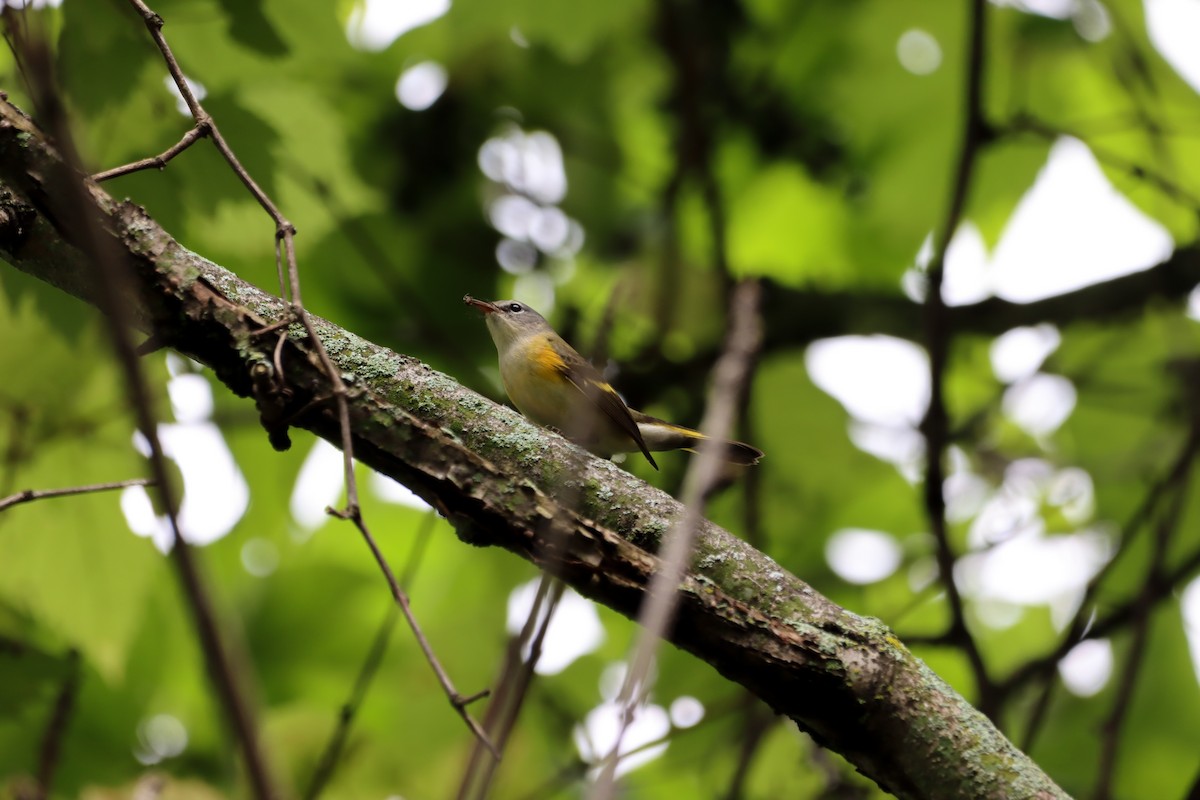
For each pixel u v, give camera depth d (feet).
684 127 30.63
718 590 15.05
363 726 33.45
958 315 31.96
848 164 34.45
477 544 15.42
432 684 30.76
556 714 31.24
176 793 28.37
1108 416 34.06
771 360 32.60
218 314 15.02
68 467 25.13
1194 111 32.17
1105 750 23.27
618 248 33.06
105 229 14.58
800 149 34.17
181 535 6.95
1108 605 32.12
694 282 32.53
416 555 23.61
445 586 35.50
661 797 33.27
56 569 25.39
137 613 25.77
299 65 29.60
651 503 15.78
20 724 28.27
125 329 6.97
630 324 32.55
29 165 14.14
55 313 22.54
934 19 32.96
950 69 33.42
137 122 22.61
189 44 26.20
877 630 15.51
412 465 15.30
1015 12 33.01
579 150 33.47
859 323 32.09
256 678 34.53
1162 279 30.78
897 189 34.60
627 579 14.85
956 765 14.97
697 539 15.56
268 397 14.82
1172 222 33.12
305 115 28.12
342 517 12.42
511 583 33.17
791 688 14.97
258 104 27.50
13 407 24.52
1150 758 31.50
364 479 34.63
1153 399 33.55
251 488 31.76
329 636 35.42
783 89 34.01
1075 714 32.22
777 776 28.32
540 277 33.68
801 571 33.37
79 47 21.35
